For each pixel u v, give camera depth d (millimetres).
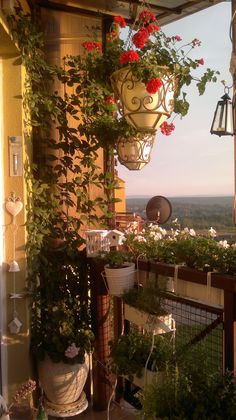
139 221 3209
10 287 2867
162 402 2039
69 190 3111
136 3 3227
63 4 3248
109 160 3342
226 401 1964
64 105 3088
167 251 2572
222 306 2293
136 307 2531
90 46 2904
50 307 3018
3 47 2721
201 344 2402
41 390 2951
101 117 3082
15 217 2859
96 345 3064
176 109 2541
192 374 2139
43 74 3064
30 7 3092
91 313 3109
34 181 3004
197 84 2543
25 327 2896
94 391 3092
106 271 2703
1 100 2820
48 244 3076
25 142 2898
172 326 2572
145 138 2932
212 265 2256
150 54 2350
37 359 2941
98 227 3254
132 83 2338
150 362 2500
